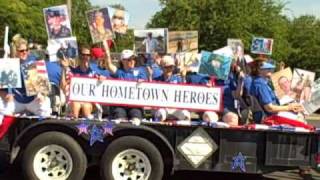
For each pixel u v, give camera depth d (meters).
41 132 9.16
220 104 9.34
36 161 9.09
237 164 9.20
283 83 9.84
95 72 9.86
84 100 9.30
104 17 9.82
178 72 10.55
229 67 9.60
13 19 34.72
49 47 9.82
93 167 10.82
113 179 9.09
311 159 9.20
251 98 9.59
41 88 9.30
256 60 9.61
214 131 9.20
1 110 9.37
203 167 9.21
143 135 9.16
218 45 40.25
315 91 9.80
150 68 10.15
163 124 9.08
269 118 9.40
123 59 9.87
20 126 9.23
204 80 9.93
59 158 9.12
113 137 9.18
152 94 9.34
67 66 9.70
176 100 9.34
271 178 10.73
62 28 9.76
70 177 9.09
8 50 10.03
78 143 9.19
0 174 10.24
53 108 9.62
